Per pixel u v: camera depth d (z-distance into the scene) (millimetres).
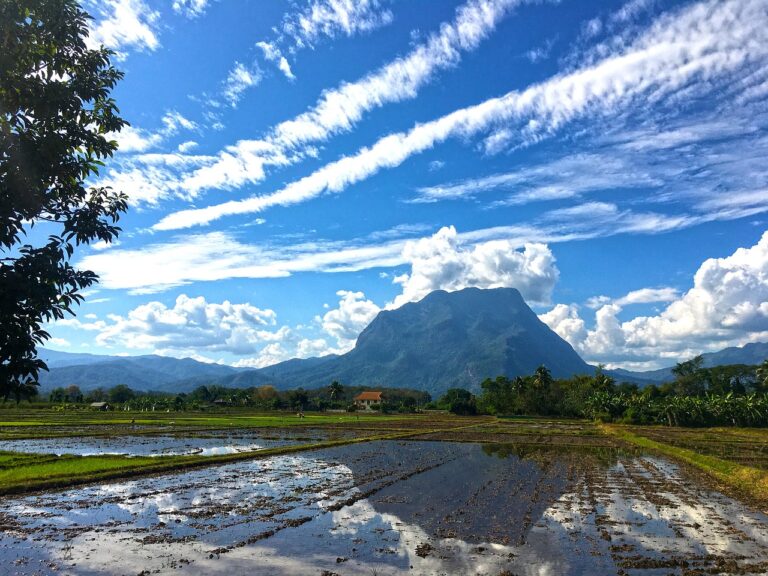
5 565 11422
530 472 28297
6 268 6324
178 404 129625
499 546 13500
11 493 20016
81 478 22625
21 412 101250
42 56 7070
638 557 12758
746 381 130000
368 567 11633
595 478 26594
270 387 182125
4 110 6641
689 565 12227
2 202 6535
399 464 30922
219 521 15805
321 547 13117
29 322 6539
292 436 52156
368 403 181875
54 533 14180
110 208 7582
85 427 60344
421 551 12883
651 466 32219
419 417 115250
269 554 12453
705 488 23891
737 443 52156
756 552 13359
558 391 126812
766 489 22469
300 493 20797
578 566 12008
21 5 6648
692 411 90250
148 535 14055
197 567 11414
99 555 12195
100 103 7883
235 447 41062
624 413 98250
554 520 16672
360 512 17438
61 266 6785
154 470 26172
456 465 30953
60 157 6988
